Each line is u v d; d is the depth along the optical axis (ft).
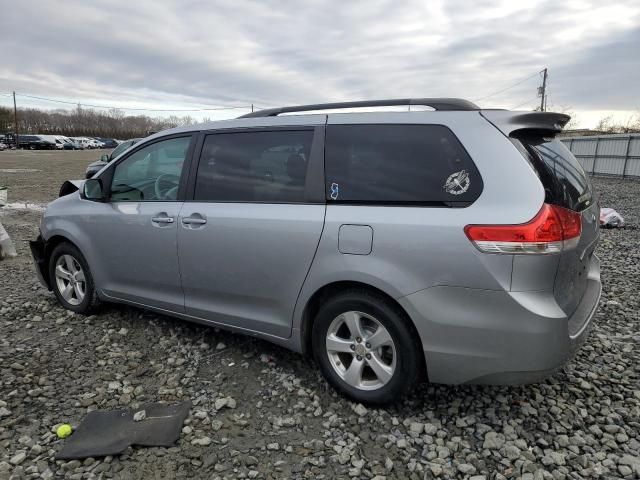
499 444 8.57
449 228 8.21
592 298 9.90
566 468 8.00
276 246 10.00
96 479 7.73
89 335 13.12
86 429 8.95
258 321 10.71
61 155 142.31
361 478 7.81
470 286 8.10
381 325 9.09
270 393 10.25
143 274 12.53
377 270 8.75
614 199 46.44
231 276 10.82
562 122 9.68
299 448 8.51
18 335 13.08
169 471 7.91
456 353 8.36
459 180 8.45
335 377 9.87
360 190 9.30
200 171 11.51
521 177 8.07
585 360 11.72
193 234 11.24
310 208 9.71
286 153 10.31
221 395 10.16
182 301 12.00
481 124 8.61
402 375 8.96
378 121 9.47
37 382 10.65
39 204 41.86
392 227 8.66
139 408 9.66
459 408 9.68
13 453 8.33
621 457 8.26
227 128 11.34
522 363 7.98
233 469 7.98
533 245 7.72
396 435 8.84
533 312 7.79
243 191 10.78
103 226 13.14
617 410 9.62
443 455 8.32
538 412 9.56
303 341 10.25
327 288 9.66
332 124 9.93
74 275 14.44
